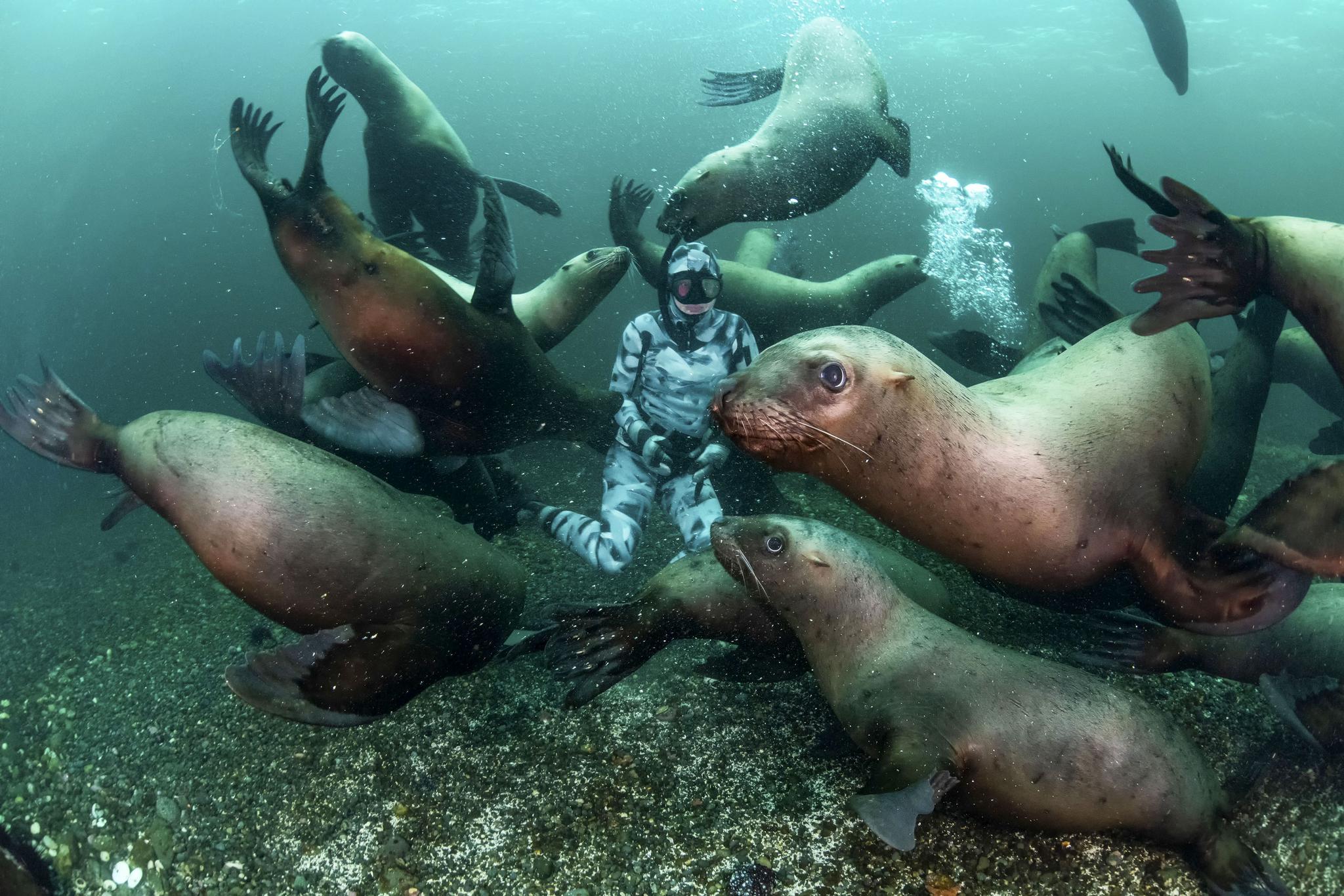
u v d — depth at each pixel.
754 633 3.44
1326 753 2.86
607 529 4.68
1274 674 3.06
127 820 3.34
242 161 3.88
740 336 4.96
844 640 3.03
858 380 2.51
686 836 2.91
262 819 3.21
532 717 3.57
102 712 4.15
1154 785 2.50
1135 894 2.54
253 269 15.34
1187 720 3.25
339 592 3.28
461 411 4.22
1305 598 3.17
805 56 5.75
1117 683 3.45
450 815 3.12
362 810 3.19
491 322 4.14
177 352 13.16
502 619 3.69
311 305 3.99
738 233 13.10
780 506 5.15
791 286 6.14
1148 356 3.13
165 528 7.51
